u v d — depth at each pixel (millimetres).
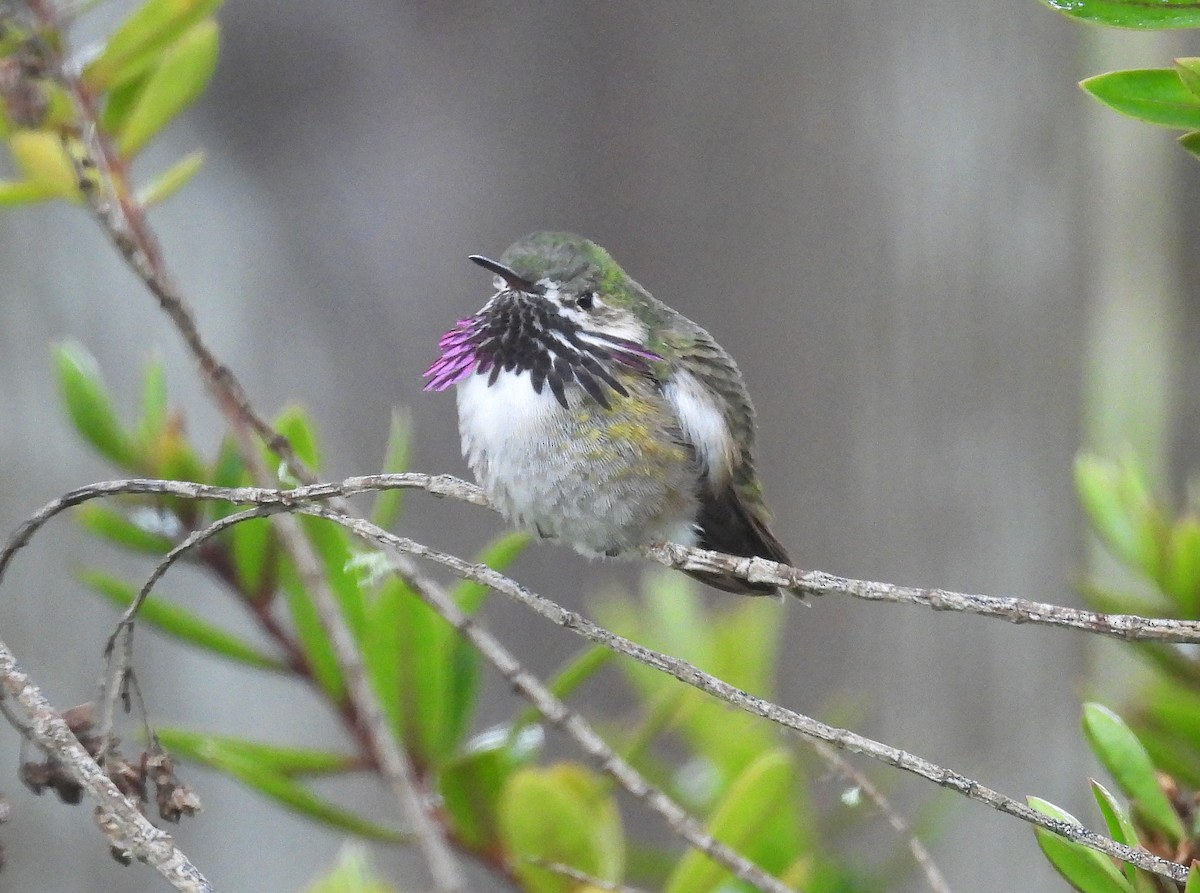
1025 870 10109
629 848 7070
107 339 10180
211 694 10188
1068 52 10617
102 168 5660
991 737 10539
